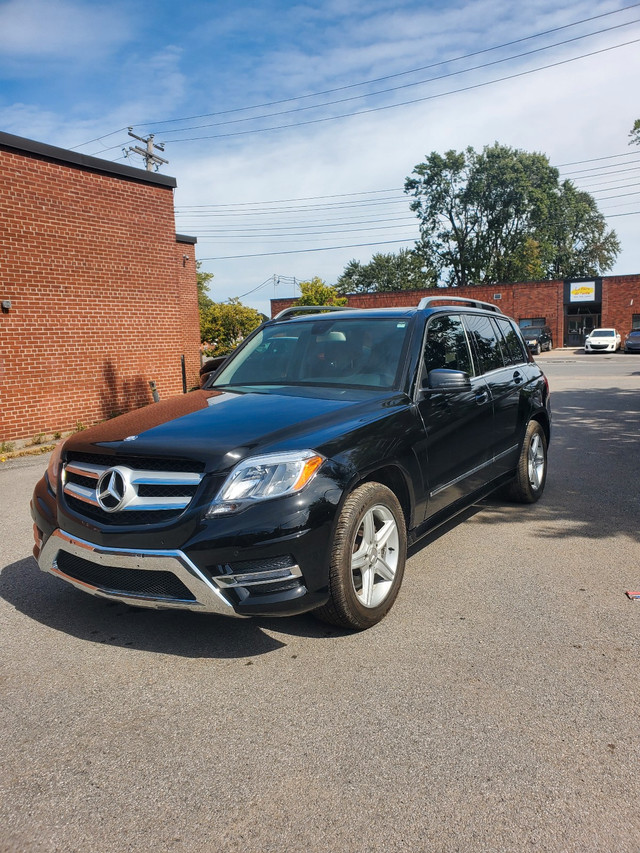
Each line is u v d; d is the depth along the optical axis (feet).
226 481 10.02
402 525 12.24
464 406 15.05
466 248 215.51
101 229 40.65
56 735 8.77
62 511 11.18
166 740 8.62
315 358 14.80
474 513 19.15
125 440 11.05
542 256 215.10
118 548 10.25
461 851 6.67
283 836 6.92
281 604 10.03
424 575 14.30
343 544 10.71
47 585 14.11
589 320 151.12
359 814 7.22
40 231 36.86
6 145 34.73
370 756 8.20
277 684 9.94
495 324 19.03
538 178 210.18
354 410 12.14
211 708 9.35
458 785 7.65
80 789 7.70
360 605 11.23
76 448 11.58
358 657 10.72
